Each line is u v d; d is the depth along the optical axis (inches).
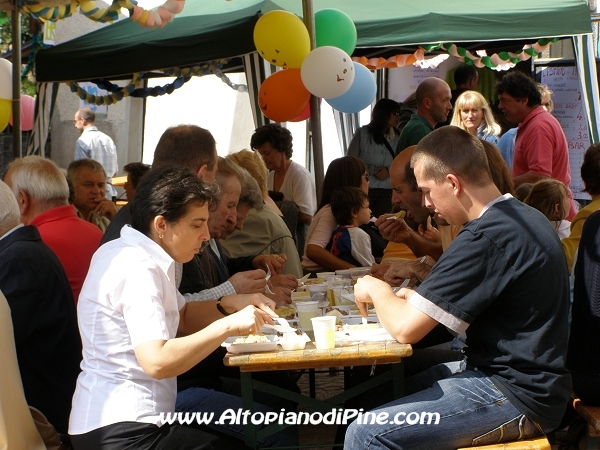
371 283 111.1
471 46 323.0
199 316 117.9
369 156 289.0
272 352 103.0
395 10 258.5
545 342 102.7
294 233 230.4
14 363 106.0
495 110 358.0
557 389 102.7
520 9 258.5
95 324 98.9
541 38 281.0
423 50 289.6
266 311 113.7
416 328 103.3
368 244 192.1
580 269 124.2
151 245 100.3
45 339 121.8
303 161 464.8
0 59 247.3
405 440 101.4
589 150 159.2
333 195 193.8
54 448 112.9
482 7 262.7
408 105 321.7
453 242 104.8
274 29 205.9
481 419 101.9
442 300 102.5
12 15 245.0
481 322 105.7
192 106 446.0
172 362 93.9
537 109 238.1
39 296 120.4
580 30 260.2
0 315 104.4
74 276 142.1
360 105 217.3
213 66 283.4
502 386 103.2
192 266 133.6
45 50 282.7
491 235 102.5
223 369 148.0
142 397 98.0
